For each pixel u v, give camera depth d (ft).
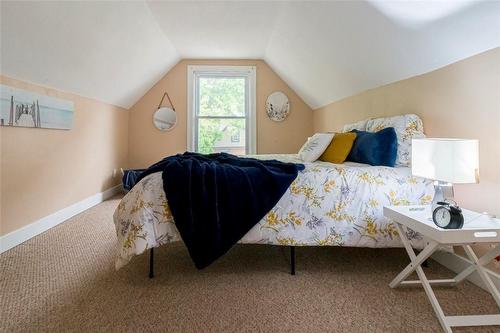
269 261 5.82
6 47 5.83
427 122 6.08
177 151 13.96
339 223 5.11
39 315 3.98
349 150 6.80
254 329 3.75
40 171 7.54
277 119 14.24
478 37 4.60
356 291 4.65
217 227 4.84
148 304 4.28
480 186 4.83
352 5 6.10
